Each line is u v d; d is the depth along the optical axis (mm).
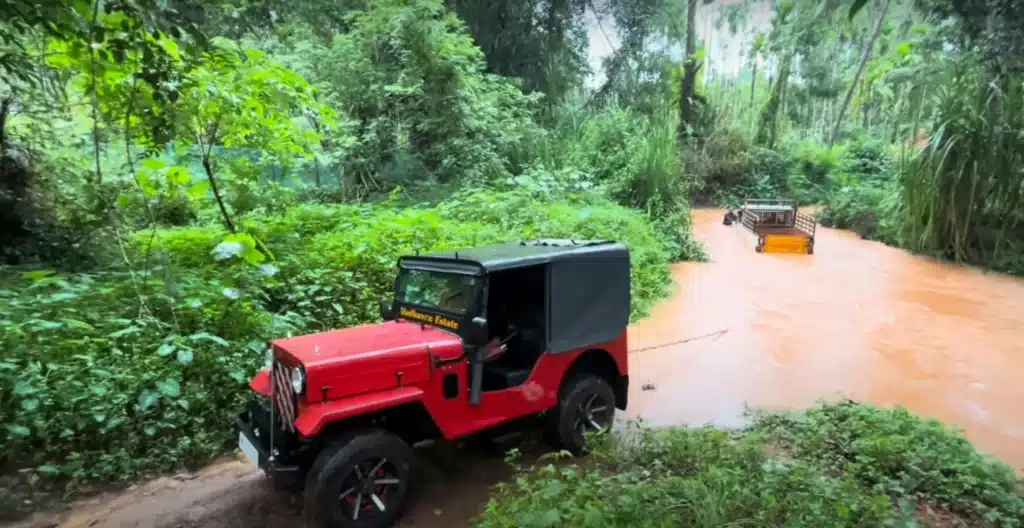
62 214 9094
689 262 14969
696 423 5918
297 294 7305
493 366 5020
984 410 6352
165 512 4258
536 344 4930
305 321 6957
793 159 30531
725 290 12016
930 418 6098
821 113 30531
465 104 15211
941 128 15820
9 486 4438
